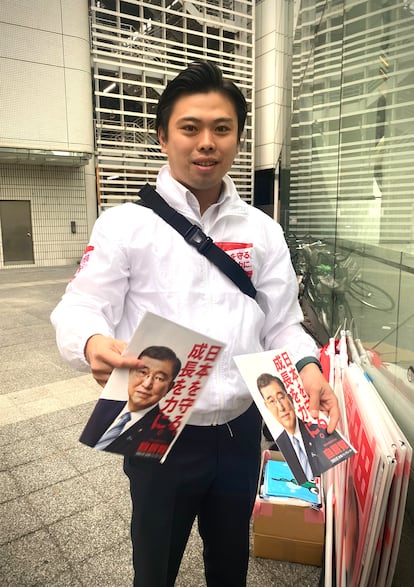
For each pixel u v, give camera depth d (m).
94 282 1.04
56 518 2.05
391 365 2.29
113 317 1.08
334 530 1.69
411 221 2.07
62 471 2.43
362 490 1.32
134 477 1.12
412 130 2.06
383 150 2.53
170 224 1.06
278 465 2.01
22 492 2.24
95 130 12.70
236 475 1.13
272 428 0.99
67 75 11.77
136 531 1.14
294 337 1.21
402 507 1.26
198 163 1.03
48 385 3.68
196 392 0.92
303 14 5.41
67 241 12.95
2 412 3.17
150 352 0.86
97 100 12.56
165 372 0.88
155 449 0.92
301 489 1.84
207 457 1.09
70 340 0.96
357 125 3.12
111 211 1.11
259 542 1.81
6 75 11.00
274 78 14.95
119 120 13.18
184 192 1.06
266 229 1.21
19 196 12.20
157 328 0.85
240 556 1.23
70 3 11.55
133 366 0.86
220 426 1.09
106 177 13.19
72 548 1.87
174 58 13.52
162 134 1.13
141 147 13.40
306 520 1.75
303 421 1.03
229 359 1.07
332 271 4.07
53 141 11.80
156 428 0.91
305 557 1.78
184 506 1.12
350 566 1.41
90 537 1.93
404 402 2.03
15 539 1.92
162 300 1.05
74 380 3.79
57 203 12.66
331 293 4.14
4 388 3.62
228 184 1.14
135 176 13.39
